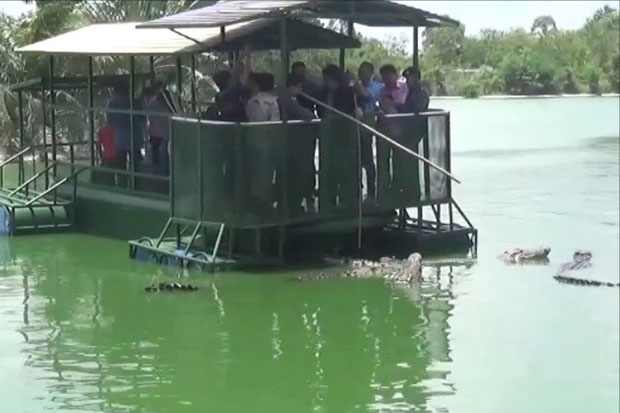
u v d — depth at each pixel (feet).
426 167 63.36
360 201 60.90
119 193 68.64
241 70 60.59
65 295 53.62
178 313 50.06
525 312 49.85
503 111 261.24
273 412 37.27
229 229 58.65
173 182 60.39
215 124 57.41
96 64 107.76
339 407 37.58
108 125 70.64
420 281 56.54
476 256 63.62
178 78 70.03
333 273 57.93
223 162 57.62
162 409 37.32
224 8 63.67
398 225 65.00
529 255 62.34
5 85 112.98
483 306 51.29
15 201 72.08
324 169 59.67
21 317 49.34
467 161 129.59
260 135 57.52
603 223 77.46
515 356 43.11
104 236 69.31
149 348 44.42
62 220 71.15
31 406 37.22
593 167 121.60
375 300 52.47
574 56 362.94
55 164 74.02
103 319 48.96
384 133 61.67
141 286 55.42
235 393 39.04
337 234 62.80
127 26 76.38
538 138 170.40
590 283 55.88
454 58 360.28
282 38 58.18
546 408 37.06
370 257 62.80
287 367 42.09
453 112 256.11
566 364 42.22
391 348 44.65
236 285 55.36
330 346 44.86
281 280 56.44
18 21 129.80
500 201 90.22
